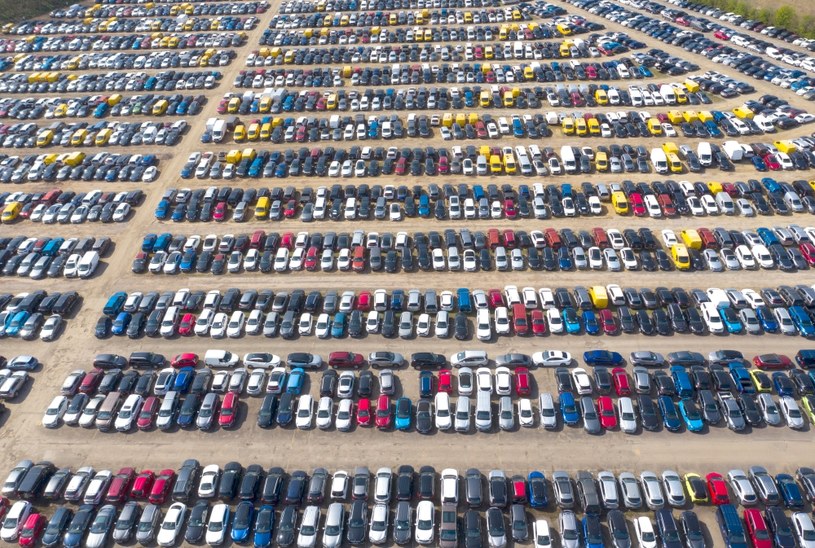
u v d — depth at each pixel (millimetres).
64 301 64875
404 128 94750
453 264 68250
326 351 59969
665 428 51750
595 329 60312
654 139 89438
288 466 50312
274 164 85562
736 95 99188
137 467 50656
